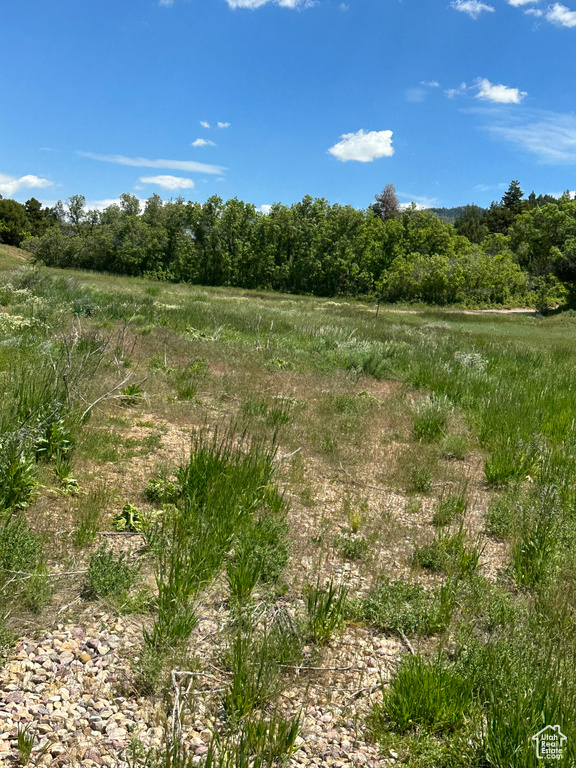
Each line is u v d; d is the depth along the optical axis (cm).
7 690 309
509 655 364
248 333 1694
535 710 307
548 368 1470
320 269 6388
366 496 659
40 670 328
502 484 728
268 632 388
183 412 861
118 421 772
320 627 399
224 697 326
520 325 3781
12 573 390
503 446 784
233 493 542
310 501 619
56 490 546
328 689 353
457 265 5897
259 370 1216
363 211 6644
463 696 334
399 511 632
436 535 572
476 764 301
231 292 4962
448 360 1484
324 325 2072
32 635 356
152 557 461
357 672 372
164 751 282
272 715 324
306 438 819
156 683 330
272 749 289
